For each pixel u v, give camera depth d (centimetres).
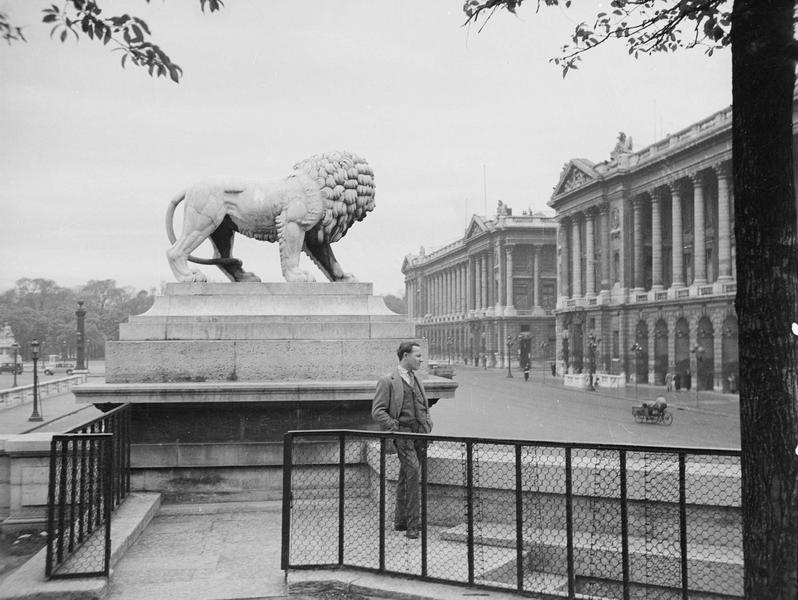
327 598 588
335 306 997
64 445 602
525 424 3161
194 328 945
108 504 606
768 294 384
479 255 12962
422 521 606
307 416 921
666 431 3047
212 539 746
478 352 12688
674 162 6594
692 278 6731
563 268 8888
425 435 606
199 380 923
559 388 6294
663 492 671
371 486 862
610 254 7712
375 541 711
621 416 3738
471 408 4084
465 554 667
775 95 383
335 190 1032
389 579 607
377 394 752
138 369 916
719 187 5962
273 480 909
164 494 895
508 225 11712
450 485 772
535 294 11675
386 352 956
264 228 1027
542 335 11612
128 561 674
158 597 582
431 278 16712
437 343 15475
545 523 720
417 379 780
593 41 634
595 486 691
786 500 383
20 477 830
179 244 1012
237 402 902
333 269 1065
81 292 10619
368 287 1021
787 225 385
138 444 897
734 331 5694
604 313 7662
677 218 6644
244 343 934
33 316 8850
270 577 630
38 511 829
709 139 5975
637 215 7388
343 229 1057
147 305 11088
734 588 608
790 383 383
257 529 781
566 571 668
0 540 764
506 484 742
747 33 386
